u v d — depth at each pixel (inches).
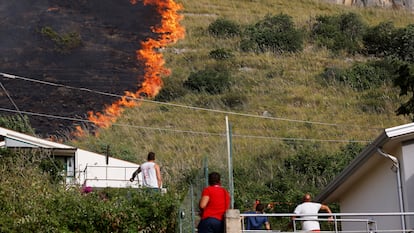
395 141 1909.4
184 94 6289.4
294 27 7637.8
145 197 2309.3
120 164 3553.2
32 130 5610.2
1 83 6569.9
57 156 3494.1
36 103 6225.4
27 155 3329.2
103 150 4997.5
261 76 6624.0
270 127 5590.6
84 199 2357.3
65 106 6171.3
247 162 4761.3
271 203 3432.6
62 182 2918.3
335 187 2235.5
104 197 2576.3
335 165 4443.9
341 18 7785.4
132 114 5954.7
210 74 6476.4
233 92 6250.0
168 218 2267.5
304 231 1675.7
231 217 1450.5
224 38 7480.3
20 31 7431.1
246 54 7091.5
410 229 1888.5
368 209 2103.8
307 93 6259.8
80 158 3511.3
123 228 2245.3
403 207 1903.3
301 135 5428.2
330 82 6446.9
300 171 4480.8
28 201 2290.8
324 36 7490.2
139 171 2220.7
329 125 5644.7
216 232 1419.8
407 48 7194.9
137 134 5477.4
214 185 1448.1
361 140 5364.2
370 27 7721.5
